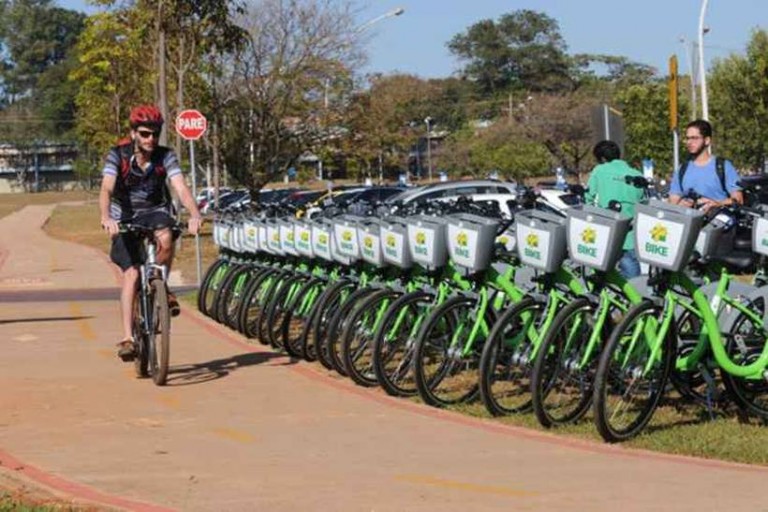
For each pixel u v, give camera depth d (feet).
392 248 30.63
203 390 30.99
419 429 26.27
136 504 20.06
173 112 99.55
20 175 412.77
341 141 110.01
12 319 48.29
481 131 236.22
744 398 26.66
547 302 26.55
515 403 27.78
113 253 32.27
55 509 19.58
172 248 31.58
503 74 337.31
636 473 22.24
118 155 30.94
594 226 24.81
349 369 30.83
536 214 26.66
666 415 27.27
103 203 30.89
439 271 29.66
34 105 418.92
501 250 28.14
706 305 25.30
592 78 321.52
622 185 36.40
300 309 35.63
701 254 26.30
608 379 24.66
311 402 29.30
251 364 34.96
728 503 19.94
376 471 22.56
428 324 28.04
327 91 107.96
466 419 27.17
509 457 23.62
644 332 24.71
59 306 54.34
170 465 23.16
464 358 28.25
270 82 105.09
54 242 119.24
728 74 156.46
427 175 242.78
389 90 132.26
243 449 24.54
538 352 25.49
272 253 40.24
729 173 31.99
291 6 107.45
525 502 20.13
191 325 43.80
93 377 33.09
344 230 33.24
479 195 74.64
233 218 44.78
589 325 25.70
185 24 89.61
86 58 116.88
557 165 203.41
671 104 83.87
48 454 24.17
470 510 19.65
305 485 21.48
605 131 50.85
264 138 106.11
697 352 25.88
